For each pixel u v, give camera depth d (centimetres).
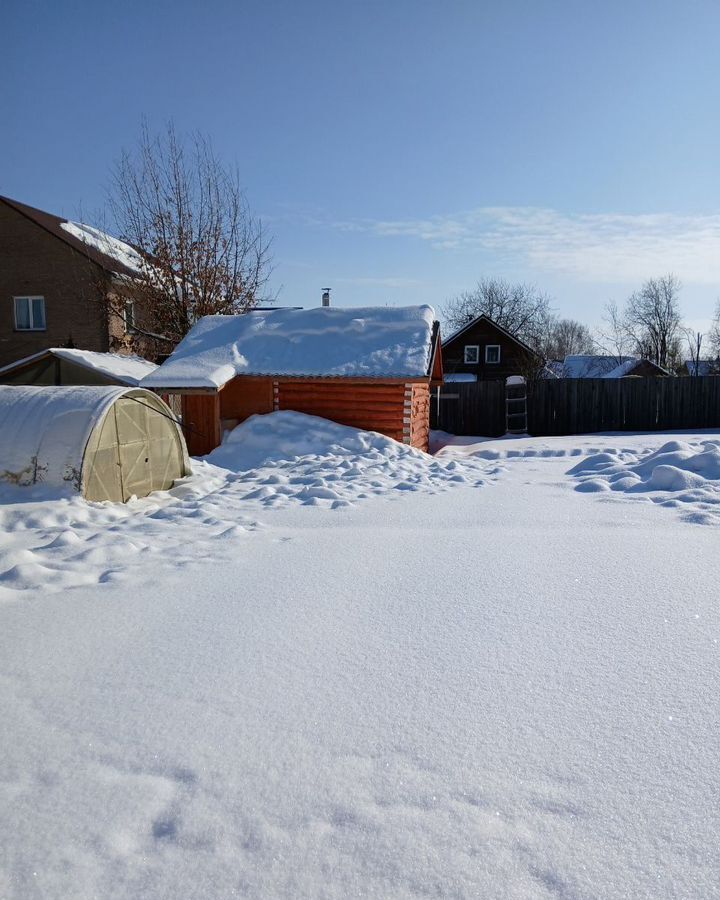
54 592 417
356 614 369
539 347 5116
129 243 2147
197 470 1043
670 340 4816
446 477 969
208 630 348
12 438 771
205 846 188
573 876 173
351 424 1378
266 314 1568
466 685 280
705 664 293
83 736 245
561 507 679
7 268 2380
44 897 170
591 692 271
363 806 203
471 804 203
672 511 616
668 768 218
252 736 243
